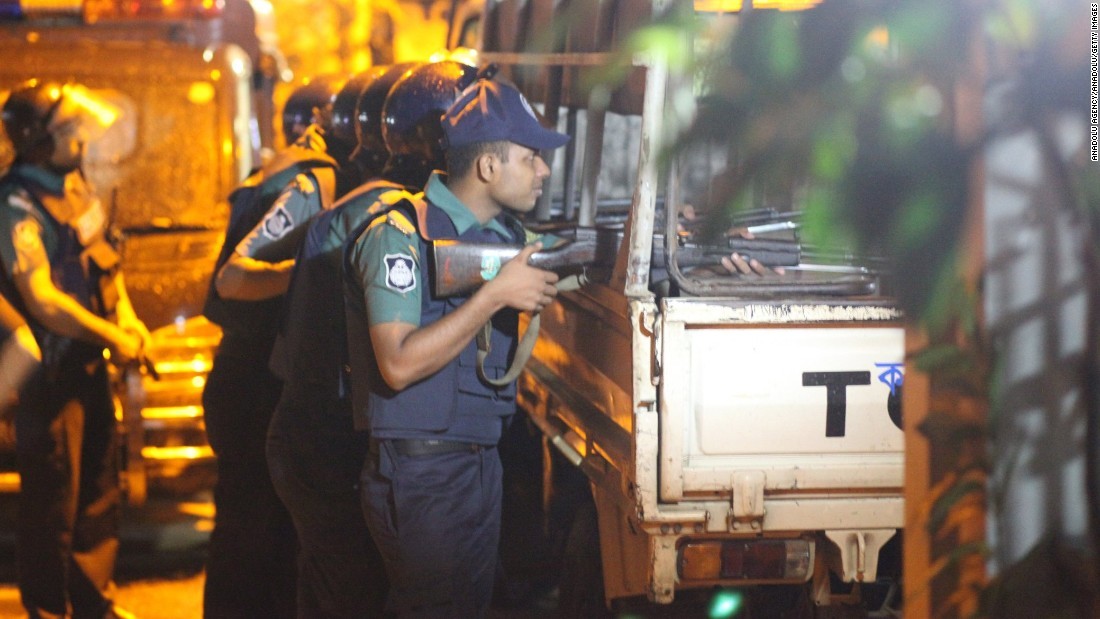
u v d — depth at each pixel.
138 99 10.26
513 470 8.29
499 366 5.37
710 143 2.13
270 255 6.61
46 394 7.20
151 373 8.04
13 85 10.23
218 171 10.29
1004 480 2.50
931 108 2.16
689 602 6.76
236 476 7.27
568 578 7.07
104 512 7.73
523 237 5.65
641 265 5.38
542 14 7.41
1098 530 2.44
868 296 5.54
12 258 7.01
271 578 7.38
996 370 2.44
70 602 7.71
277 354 6.18
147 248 9.91
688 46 2.16
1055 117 2.24
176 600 8.70
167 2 11.15
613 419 5.86
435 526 5.18
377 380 5.19
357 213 5.81
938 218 2.20
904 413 2.74
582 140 8.61
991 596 2.48
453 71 6.20
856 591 6.00
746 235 5.79
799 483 5.45
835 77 2.09
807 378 5.44
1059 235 2.33
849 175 2.15
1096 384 2.41
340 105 7.07
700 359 5.39
